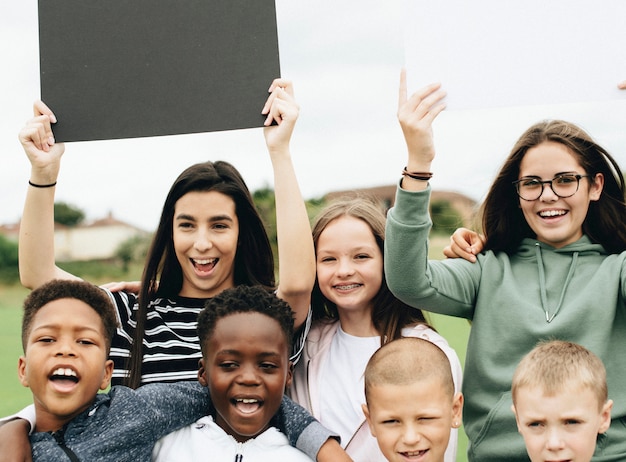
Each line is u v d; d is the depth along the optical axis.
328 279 3.17
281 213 3.00
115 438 2.53
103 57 2.90
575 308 2.87
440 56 2.86
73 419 2.61
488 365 2.93
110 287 3.28
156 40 2.90
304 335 3.10
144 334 3.08
